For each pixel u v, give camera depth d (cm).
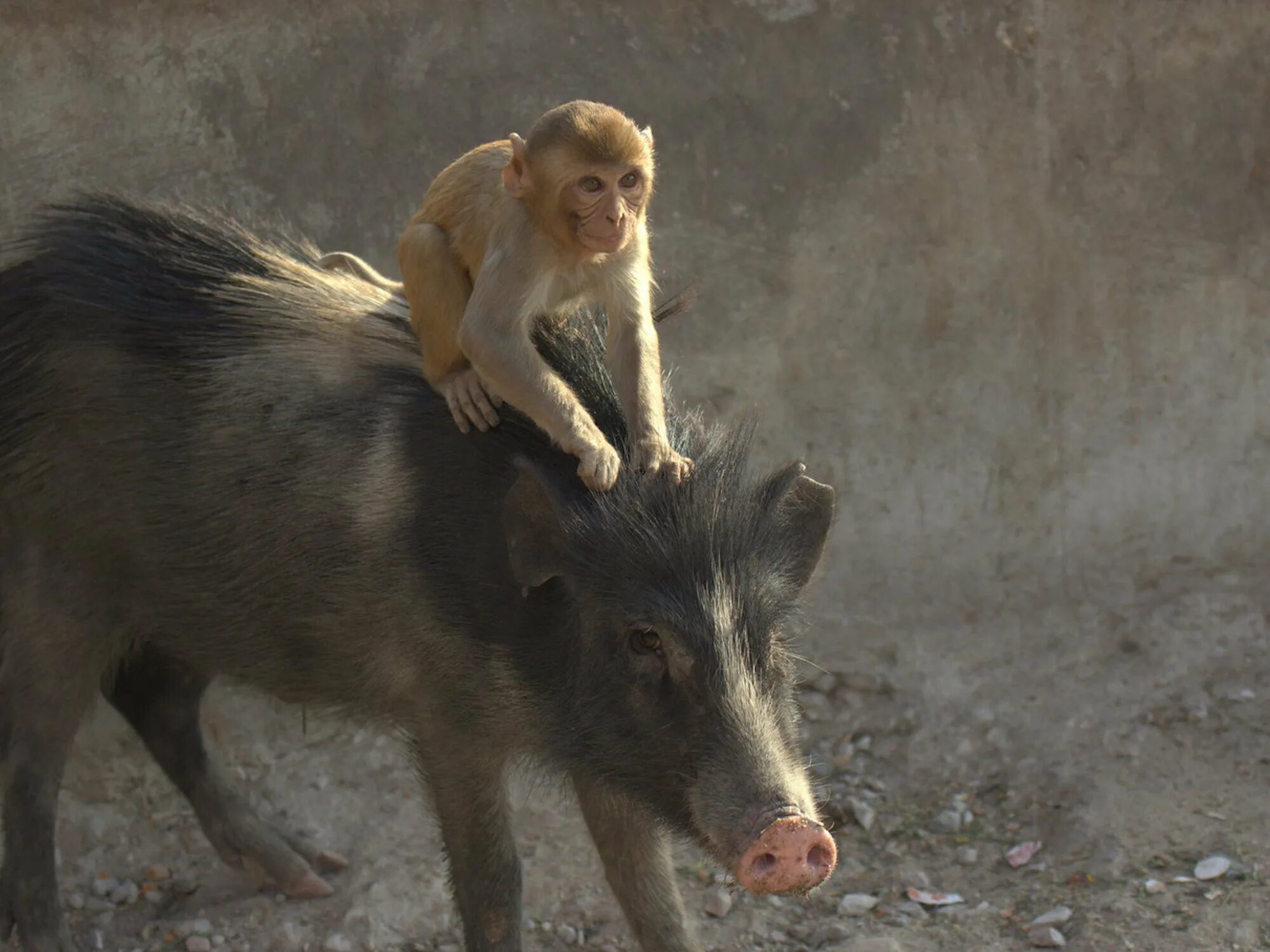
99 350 558
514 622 489
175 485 545
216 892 627
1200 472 768
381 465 511
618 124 407
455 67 720
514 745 510
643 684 463
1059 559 767
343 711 554
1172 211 763
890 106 748
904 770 684
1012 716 699
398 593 505
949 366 764
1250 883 575
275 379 539
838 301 757
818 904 606
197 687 625
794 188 749
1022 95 752
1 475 573
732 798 432
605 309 495
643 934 538
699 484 478
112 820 662
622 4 729
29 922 568
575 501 474
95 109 693
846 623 747
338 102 712
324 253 721
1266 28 755
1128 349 768
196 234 585
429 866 632
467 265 456
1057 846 623
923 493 766
